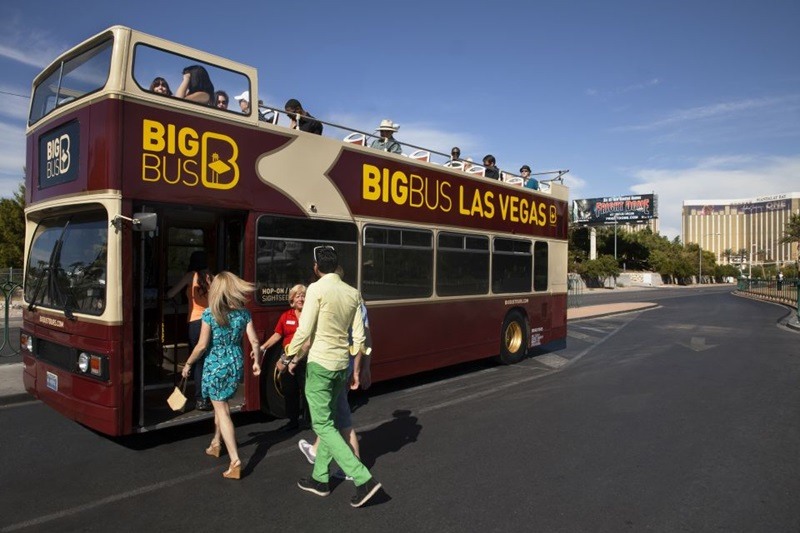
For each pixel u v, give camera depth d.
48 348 5.82
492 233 9.97
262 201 6.12
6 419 6.58
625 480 4.95
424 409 7.40
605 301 36.19
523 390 8.62
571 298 34.22
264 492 4.58
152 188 5.17
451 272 8.97
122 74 5.02
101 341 4.98
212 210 5.92
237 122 5.89
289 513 4.20
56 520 4.05
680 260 92.31
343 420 4.78
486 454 5.62
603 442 6.03
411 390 8.58
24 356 6.34
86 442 5.78
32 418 6.62
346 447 4.29
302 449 5.23
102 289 5.01
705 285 100.75
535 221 11.30
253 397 6.07
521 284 10.84
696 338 15.75
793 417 7.07
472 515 4.21
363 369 4.93
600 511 4.31
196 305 5.78
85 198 5.12
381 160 7.68
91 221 5.32
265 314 6.15
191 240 7.10
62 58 5.72
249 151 6.00
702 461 5.45
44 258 6.03
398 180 7.95
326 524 4.04
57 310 5.59
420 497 4.54
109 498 4.43
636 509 4.36
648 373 10.13
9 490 4.58
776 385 9.05
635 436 6.25
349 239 7.17
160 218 6.30
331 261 4.54
